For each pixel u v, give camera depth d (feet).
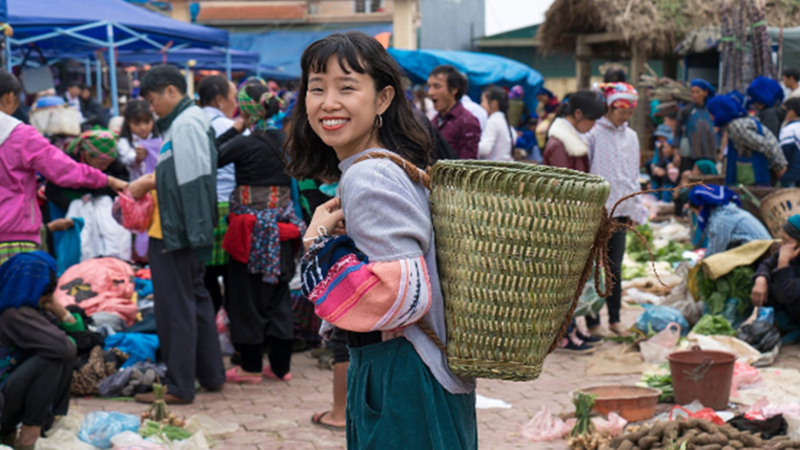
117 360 17.69
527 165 7.41
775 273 20.34
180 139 16.01
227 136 18.43
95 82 59.62
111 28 34.42
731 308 21.31
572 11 52.80
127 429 13.97
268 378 18.86
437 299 6.93
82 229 23.27
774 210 23.62
